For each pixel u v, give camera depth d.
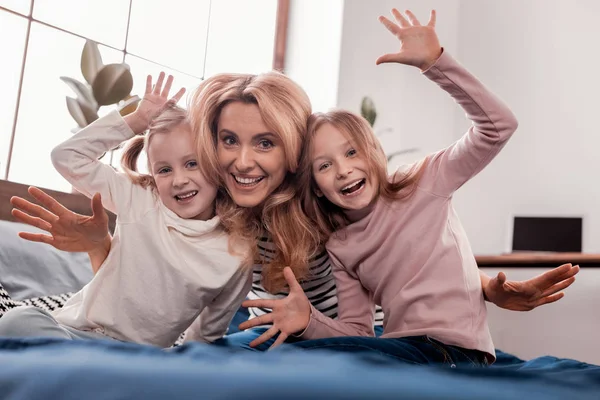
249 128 1.21
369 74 3.04
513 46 3.10
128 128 1.24
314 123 1.25
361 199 1.24
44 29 2.32
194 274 1.21
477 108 1.20
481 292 1.28
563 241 2.72
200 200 1.25
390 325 1.24
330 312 1.46
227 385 0.46
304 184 1.29
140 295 1.20
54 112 2.33
